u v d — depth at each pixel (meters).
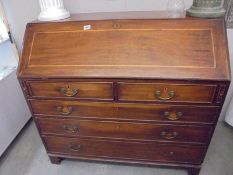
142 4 1.50
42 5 1.25
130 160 1.40
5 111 1.61
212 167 1.45
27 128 1.91
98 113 1.20
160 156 1.34
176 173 1.43
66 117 1.26
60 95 1.17
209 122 1.11
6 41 1.71
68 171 1.49
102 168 1.50
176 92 1.04
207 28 1.03
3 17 1.63
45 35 1.17
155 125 1.19
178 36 1.04
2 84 1.57
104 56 1.08
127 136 1.27
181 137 1.21
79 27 1.14
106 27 1.11
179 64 1.01
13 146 1.73
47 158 1.61
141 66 1.03
